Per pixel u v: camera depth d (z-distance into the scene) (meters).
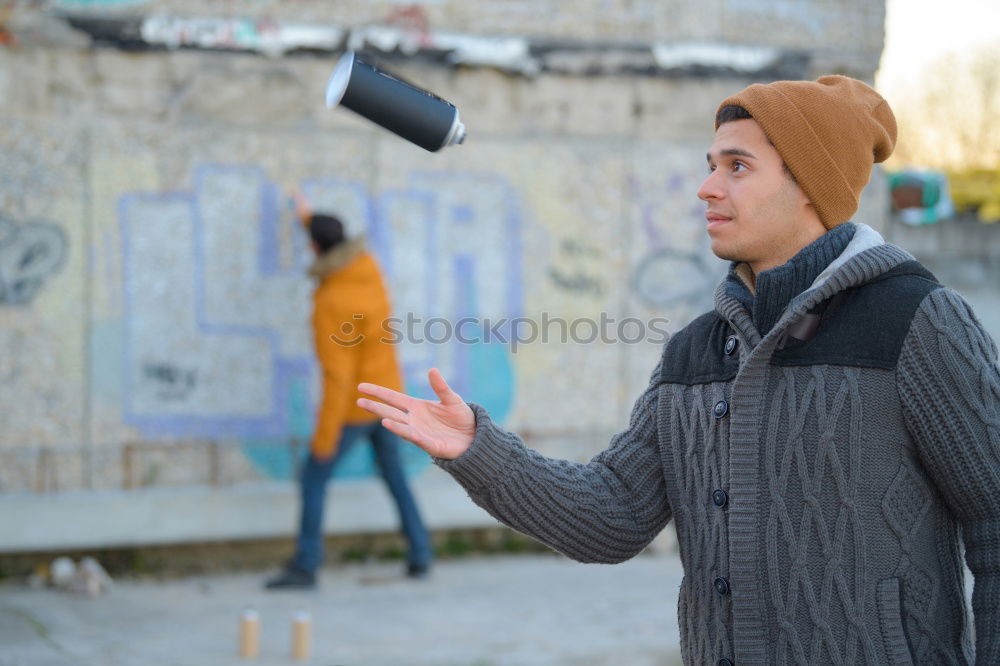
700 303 7.62
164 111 6.65
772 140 2.06
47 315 6.48
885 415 1.96
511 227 7.27
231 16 6.73
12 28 6.39
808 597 1.96
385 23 7.00
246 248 6.79
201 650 5.15
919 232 8.45
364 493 6.91
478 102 7.21
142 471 6.64
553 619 5.80
